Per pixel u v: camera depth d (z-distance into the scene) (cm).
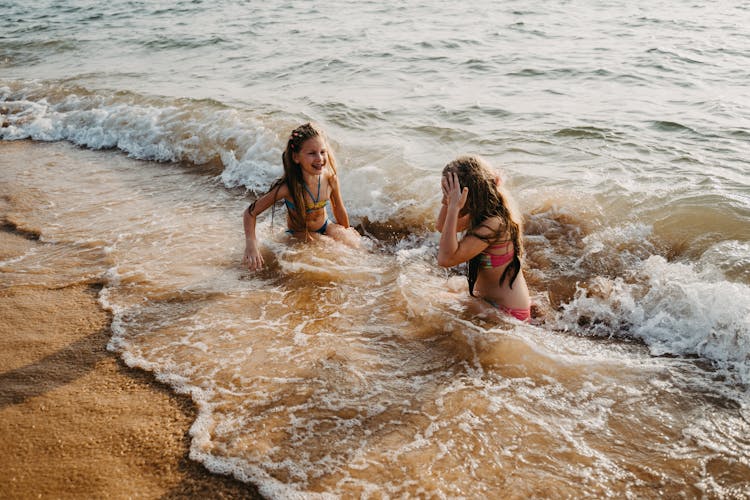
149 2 1969
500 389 294
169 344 339
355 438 263
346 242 469
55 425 277
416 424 271
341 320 361
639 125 669
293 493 234
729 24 1214
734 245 400
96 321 365
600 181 521
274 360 321
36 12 1881
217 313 371
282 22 1482
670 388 294
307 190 458
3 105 899
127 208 548
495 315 356
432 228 487
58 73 1084
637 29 1226
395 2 1700
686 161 557
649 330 349
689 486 236
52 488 240
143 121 763
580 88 841
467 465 247
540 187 516
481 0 1669
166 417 280
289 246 457
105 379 310
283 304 380
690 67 917
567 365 312
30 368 321
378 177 559
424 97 823
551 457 251
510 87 862
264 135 666
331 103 793
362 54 1102
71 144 755
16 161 695
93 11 1848
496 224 348
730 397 287
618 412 278
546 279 409
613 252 425
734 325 323
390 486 236
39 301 390
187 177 627
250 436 265
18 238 489
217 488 238
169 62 1128
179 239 479
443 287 395
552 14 1441
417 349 328
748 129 638
